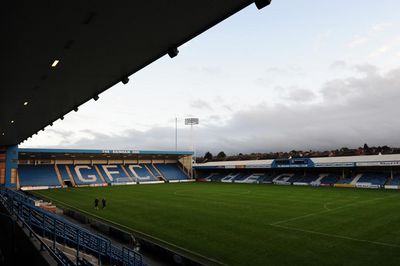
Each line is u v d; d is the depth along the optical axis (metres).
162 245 15.79
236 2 4.92
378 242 15.68
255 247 15.20
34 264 8.33
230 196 37.12
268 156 78.31
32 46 6.80
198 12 5.27
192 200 33.53
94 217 23.98
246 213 24.80
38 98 12.45
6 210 14.33
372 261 12.91
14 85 10.25
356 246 15.05
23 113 15.66
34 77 9.36
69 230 14.33
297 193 39.72
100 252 12.23
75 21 5.58
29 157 58.50
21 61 7.81
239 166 64.94
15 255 10.71
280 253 14.21
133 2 4.90
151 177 66.75
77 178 58.62
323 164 52.66
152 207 28.62
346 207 27.11
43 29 5.89
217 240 16.58
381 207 26.78
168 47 6.95
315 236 17.09
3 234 13.27
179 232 18.52
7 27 5.75
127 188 50.03
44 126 20.59
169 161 77.62
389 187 45.03
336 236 17.02
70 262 8.95
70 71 8.79
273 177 61.75
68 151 54.19
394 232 17.66
